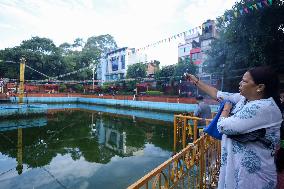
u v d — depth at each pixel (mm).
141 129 20219
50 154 13055
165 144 14688
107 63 53719
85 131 19688
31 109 26312
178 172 3164
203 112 7809
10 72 44906
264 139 1808
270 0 7238
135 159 11531
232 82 19812
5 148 14367
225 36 17797
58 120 25703
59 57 49656
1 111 23828
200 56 33500
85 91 49688
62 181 9148
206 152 4441
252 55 16547
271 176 1826
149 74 43781
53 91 46031
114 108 36156
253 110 1806
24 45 51062
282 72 9719
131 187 1948
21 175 9891
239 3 12375
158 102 29719
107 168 10344
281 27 15711
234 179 1899
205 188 4312
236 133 1854
